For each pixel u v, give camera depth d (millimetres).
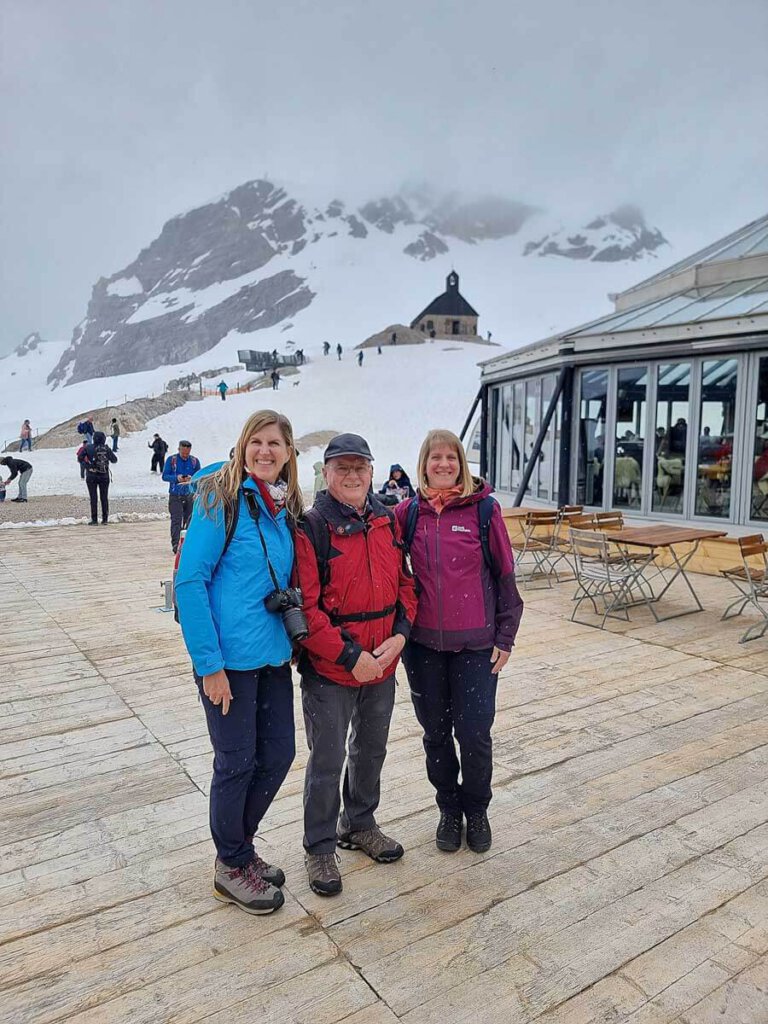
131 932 2328
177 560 2279
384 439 35094
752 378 7605
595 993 2059
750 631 5848
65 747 3764
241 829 2398
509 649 2666
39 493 19953
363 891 2527
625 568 7188
